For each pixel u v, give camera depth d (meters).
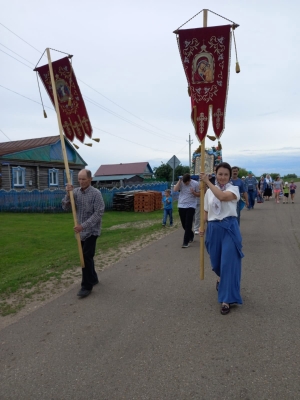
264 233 9.86
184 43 4.61
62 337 3.82
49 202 19.73
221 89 4.59
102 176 61.78
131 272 6.22
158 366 3.18
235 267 4.30
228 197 4.24
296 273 5.86
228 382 2.91
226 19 4.41
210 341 3.60
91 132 5.66
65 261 7.18
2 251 9.34
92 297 5.00
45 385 2.98
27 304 4.85
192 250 7.87
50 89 5.74
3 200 19.47
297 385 2.83
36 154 27.08
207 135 4.62
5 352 3.56
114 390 2.86
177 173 53.47
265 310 4.34
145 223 13.62
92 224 5.07
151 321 4.13
